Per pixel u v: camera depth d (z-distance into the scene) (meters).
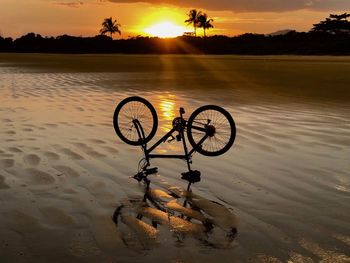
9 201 5.19
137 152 7.64
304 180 6.03
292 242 4.10
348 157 7.24
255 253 3.88
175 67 39.00
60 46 130.00
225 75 27.97
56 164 6.79
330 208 4.98
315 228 4.42
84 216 4.75
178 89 18.55
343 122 10.36
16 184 5.81
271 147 7.96
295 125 9.98
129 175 6.30
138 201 5.25
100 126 9.93
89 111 12.18
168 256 3.83
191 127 6.48
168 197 5.41
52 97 15.49
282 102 14.08
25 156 7.24
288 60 59.16
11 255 3.85
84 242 4.10
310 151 7.65
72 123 10.30
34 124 10.16
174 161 7.07
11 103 13.82
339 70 32.38
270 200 5.26
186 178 6.14
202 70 34.25
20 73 28.05
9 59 55.53
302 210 4.92
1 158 7.09
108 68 35.47
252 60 60.31
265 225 4.50
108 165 6.79
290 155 7.39
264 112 11.96
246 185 5.84
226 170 6.55
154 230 4.39
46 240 4.14
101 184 5.86
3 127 9.78
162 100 14.80
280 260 3.76
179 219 4.68
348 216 4.74
